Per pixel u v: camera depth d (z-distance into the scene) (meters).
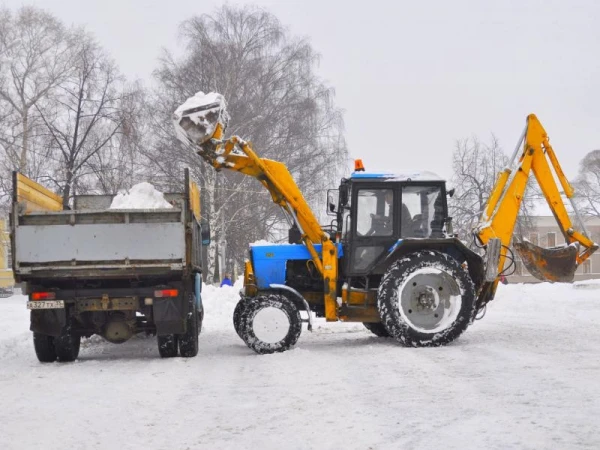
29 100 36.94
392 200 11.43
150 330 10.66
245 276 12.10
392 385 7.48
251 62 37.56
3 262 36.72
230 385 7.93
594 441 5.06
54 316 10.16
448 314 10.84
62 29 37.34
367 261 11.34
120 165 35.94
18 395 7.67
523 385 7.18
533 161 11.95
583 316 16.27
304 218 11.30
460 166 41.50
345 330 14.68
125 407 6.82
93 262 10.01
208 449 5.25
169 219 10.01
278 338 10.61
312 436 5.50
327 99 39.00
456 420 5.82
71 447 5.40
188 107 10.97
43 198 11.63
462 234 12.76
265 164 11.24
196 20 38.06
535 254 12.02
